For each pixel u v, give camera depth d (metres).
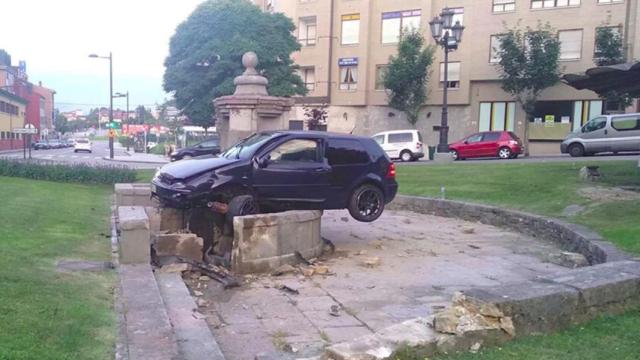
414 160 34.22
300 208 10.01
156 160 49.62
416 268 8.91
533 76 36.00
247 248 8.30
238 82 15.05
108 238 9.84
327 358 4.43
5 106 72.38
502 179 17.00
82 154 64.25
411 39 39.97
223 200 9.29
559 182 15.23
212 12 38.66
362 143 10.54
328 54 44.91
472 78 40.22
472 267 9.02
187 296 6.62
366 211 10.52
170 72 39.66
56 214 11.88
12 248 7.82
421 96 40.75
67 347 4.36
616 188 13.70
